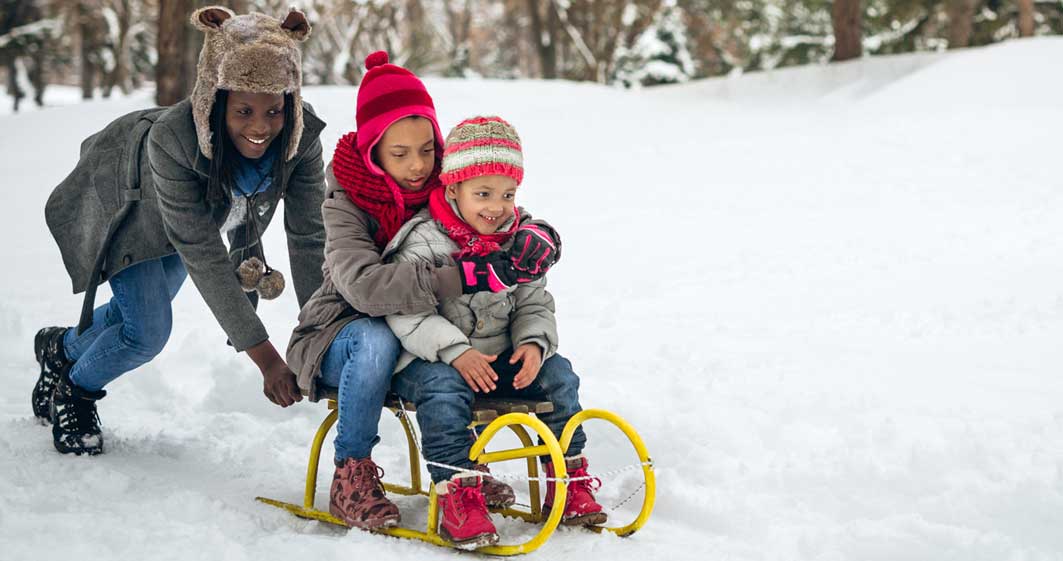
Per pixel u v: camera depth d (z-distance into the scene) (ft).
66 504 9.98
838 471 10.55
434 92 58.44
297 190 11.32
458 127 9.48
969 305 17.42
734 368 14.58
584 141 47.55
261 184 10.89
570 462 9.75
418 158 9.64
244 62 9.76
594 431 12.40
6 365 16.65
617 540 9.46
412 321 9.29
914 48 86.33
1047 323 15.87
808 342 15.94
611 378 14.69
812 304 18.74
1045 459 10.34
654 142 46.75
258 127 10.07
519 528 9.84
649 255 25.34
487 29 138.62
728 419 12.38
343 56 95.09
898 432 11.43
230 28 9.90
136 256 11.18
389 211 9.71
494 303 9.61
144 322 11.43
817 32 94.73
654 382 14.25
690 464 11.28
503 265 9.18
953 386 13.12
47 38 100.22
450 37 130.11
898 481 10.27
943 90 49.34
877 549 9.00
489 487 10.44
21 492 10.11
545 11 103.71
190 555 8.65
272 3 84.74
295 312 20.03
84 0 106.11
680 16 99.96
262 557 8.71
